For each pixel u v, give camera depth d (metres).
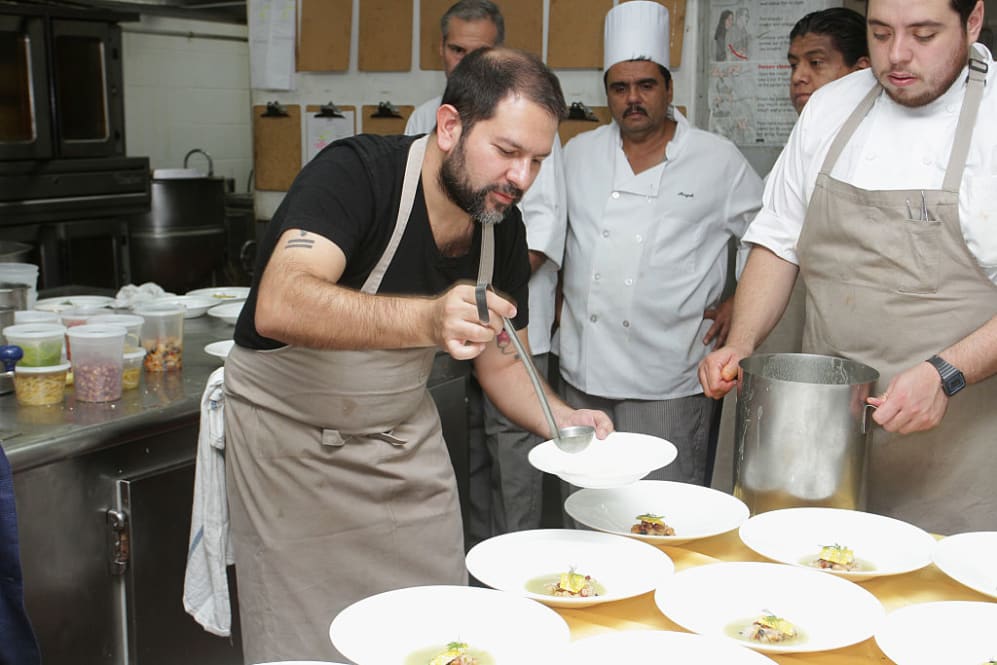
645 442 1.68
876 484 1.91
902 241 1.80
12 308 2.41
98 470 1.96
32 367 2.06
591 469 1.57
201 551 1.94
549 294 3.01
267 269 1.51
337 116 3.86
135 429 2.00
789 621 1.30
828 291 1.93
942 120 1.81
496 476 3.10
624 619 1.33
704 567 1.40
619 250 2.81
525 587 1.42
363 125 3.82
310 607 1.79
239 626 2.26
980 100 1.76
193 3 4.29
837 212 1.87
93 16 3.92
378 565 1.81
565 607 1.36
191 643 2.16
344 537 1.77
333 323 1.42
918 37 1.71
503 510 3.10
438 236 1.66
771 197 2.08
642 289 2.80
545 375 3.04
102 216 4.11
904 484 1.89
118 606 2.04
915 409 1.61
